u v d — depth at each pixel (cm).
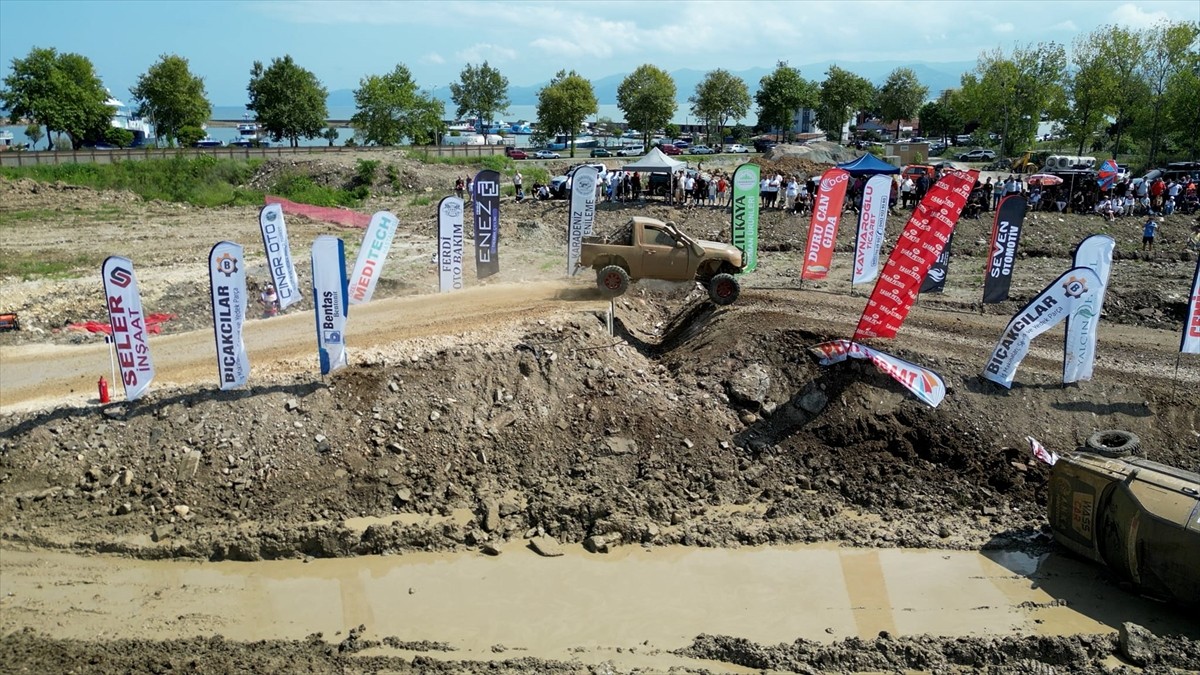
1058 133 7600
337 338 1677
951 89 10475
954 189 1653
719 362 1838
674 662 1134
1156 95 6369
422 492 1523
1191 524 1178
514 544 1434
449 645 1166
